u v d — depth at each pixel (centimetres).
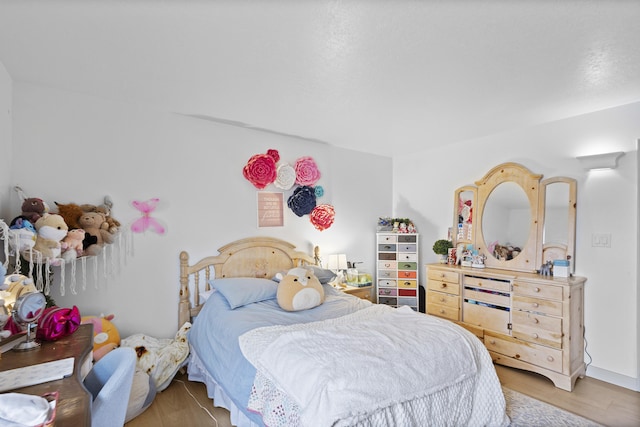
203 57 192
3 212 211
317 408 140
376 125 321
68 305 240
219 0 140
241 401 189
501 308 299
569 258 288
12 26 161
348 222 415
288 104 267
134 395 215
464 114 288
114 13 150
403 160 450
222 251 315
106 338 232
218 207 316
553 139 305
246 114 293
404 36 167
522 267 317
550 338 265
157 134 283
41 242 201
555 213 300
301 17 152
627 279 262
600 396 247
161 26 160
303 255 364
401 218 435
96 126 256
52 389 110
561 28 159
